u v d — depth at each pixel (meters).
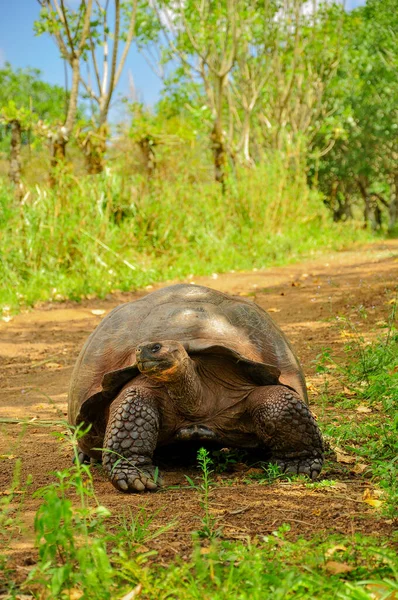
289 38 25.23
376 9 30.16
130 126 16.66
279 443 3.70
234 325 3.98
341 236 22.53
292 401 3.68
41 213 12.89
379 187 39.50
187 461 4.11
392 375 5.11
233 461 3.96
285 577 2.20
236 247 16.81
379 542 2.67
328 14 26.98
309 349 7.32
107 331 4.09
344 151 35.94
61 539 2.27
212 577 2.21
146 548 2.67
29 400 6.35
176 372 3.53
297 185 20.97
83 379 3.96
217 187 18.03
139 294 12.42
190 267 14.44
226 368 3.79
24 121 14.05
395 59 29.33
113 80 16.62
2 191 12.59
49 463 4.31
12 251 12.29
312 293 11.58
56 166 14.20
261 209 18.45
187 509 3.16
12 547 2.77
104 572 2.18
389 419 4.60
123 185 14.70
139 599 2.25
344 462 3.98
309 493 3.37
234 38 20.25
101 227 13.34
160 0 21.91
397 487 3.32
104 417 3.96
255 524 2.93
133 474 3.53
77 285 12.11
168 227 14.80
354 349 6.57
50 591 2.23
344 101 32.97
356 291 11.15
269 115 27.67
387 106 32.81
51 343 9.03
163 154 16.95
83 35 15.52
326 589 2.23
